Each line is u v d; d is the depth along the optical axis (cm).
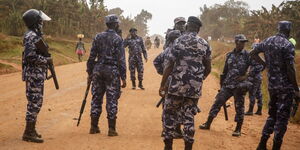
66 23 4884
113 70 707
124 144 667
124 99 1161
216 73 2366
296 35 3731
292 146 757
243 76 789
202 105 1152
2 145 633
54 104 1035
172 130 588
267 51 644
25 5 4353
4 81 1542
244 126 909
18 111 934
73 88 1366
